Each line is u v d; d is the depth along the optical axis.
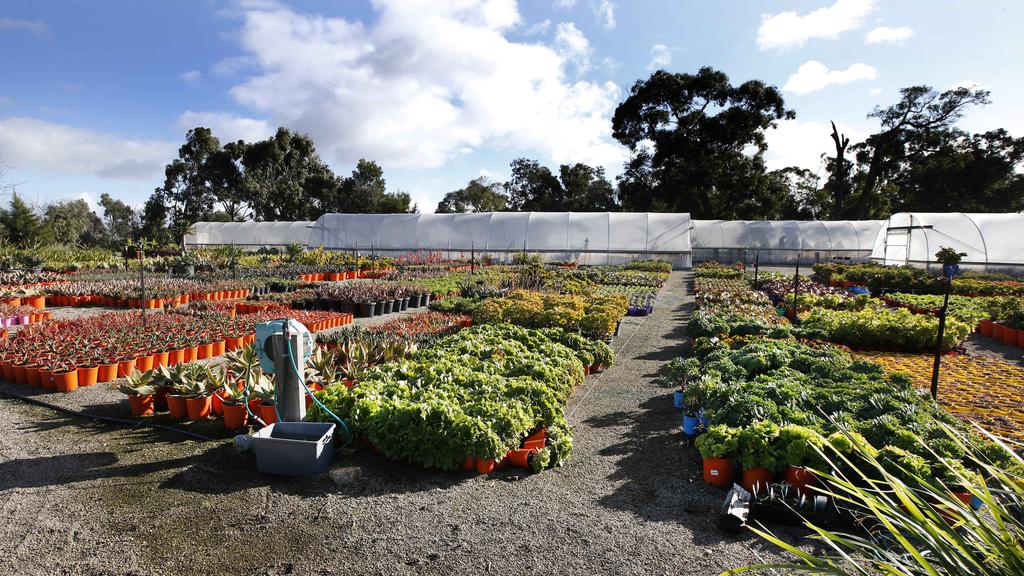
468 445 5.64
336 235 45.41
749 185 55.81
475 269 31.73
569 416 8.03
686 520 4.89
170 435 6.80
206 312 13.47
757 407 6.00
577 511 5.05
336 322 15.04
